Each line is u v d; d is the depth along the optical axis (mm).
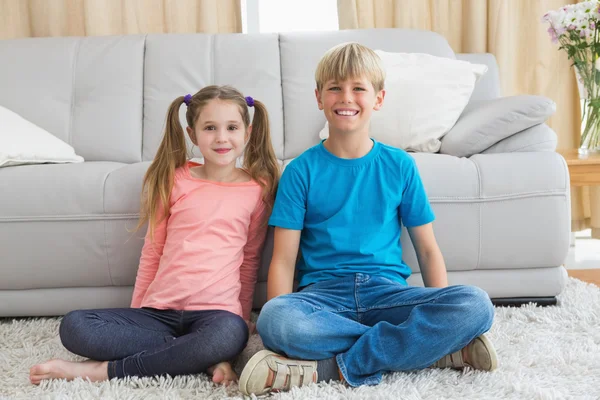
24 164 1873
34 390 1253
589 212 2822
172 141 1617
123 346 1324
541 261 1722
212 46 2383
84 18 2682
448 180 1676
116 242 1671
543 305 1757
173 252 1485
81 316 1343
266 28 3008
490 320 1251
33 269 1683
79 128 2258
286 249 1503
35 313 1736
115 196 1659
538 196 1687
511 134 1830
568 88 2758
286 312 1245
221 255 1481
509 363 1323
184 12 2729
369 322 1365
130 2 2705
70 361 1324
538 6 2711
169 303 1430
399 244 1544
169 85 2309
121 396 1205
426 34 2447
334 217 1482
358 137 1502
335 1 2975
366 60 1444
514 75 2760
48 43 2391
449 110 2035
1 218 1653
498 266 1729
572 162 1915
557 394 1148
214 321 1319
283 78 2348
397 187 1503
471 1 2709
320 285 1412
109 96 2289
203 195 1544
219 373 1272
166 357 1278
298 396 1159
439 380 1255
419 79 2084
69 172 1707
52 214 1658
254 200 1580
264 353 1206
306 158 1539
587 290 1879
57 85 2307
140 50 2377
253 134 1672
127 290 1721
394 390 1193
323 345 1238
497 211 1688
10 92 2270
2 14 2705
